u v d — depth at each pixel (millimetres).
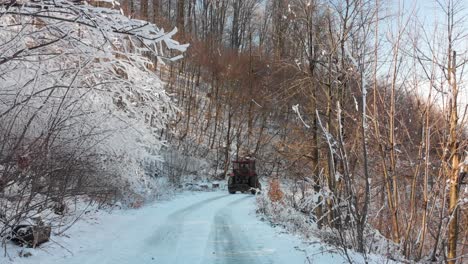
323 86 13688
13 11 5371
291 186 19828
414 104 10062
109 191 10328
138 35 5547
